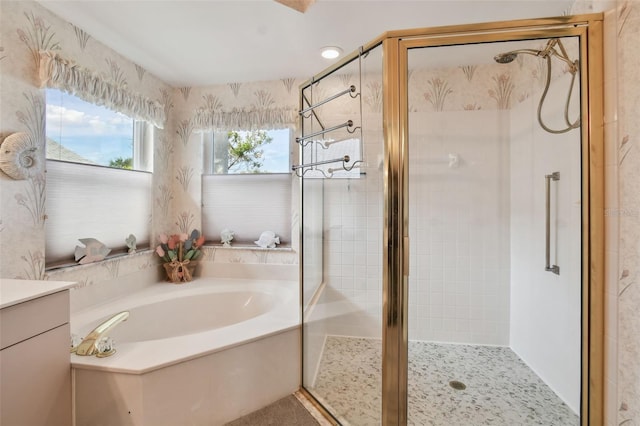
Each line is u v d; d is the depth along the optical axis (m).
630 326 1.08
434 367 1.86
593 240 1.22
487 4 1.54
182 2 1.52
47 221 1.64
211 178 2.65
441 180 1.97
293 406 1.58
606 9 1.17
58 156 1.69
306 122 2.08
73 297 1.77
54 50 1.60
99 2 1.51
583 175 1.25
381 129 1.48
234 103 2.54
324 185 1.87
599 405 1.22
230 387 1.45
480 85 1.92
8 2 1.41
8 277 1.42
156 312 2.06
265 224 2.62
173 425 1.29
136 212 2.28
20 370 1.01
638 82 1.04
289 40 1.89
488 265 2.02
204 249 2.63
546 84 1.62
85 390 1.24
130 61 2.14
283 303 2.06
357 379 1.56
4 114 1.40
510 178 1.99
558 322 1.57
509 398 1.62
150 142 2.38
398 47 1.40
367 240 1.61
